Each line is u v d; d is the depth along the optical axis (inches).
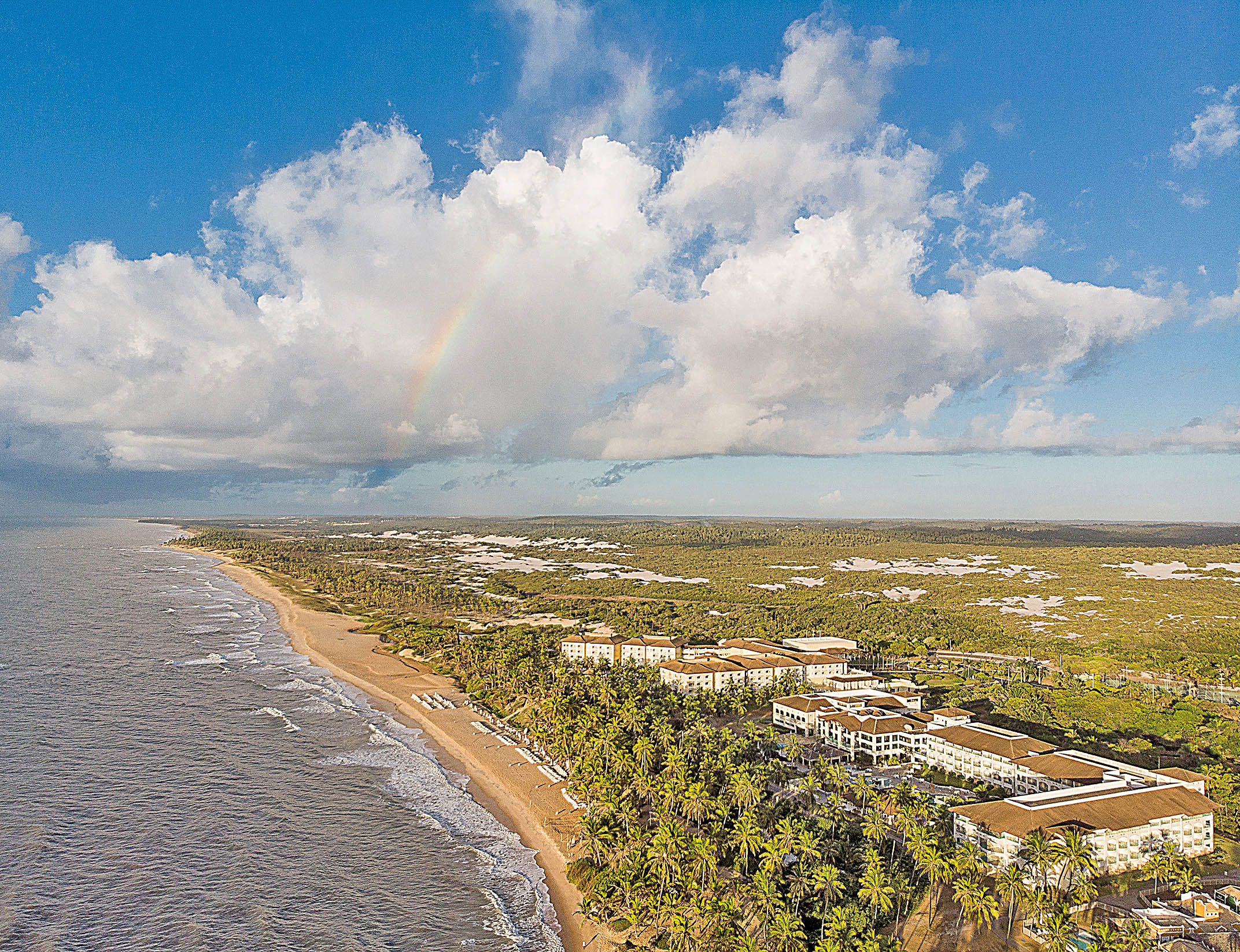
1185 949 3228.3
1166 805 4185.5
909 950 3316.9
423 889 4023.1
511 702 7391.7
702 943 3289.9
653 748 5123.0
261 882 4042.8
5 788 5064.0
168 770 5506.9
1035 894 3405.5
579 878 4106.8
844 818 4239.7
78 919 3644.2
